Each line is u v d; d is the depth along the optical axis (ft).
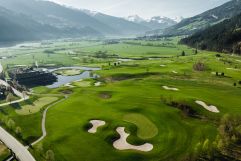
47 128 368.89
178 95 467.11
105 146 314.76
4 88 588.91
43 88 655.76
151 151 300.61
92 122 376.07
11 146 327.88
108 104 437.99
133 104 428.56
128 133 338.13
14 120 403.54
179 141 315.99
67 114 411.13
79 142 325.21
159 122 363.76
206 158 278.67
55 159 293.84
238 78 627.46
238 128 325.21
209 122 362.53
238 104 424.87
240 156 280.51
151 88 523.70
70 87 600.80
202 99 441.68
